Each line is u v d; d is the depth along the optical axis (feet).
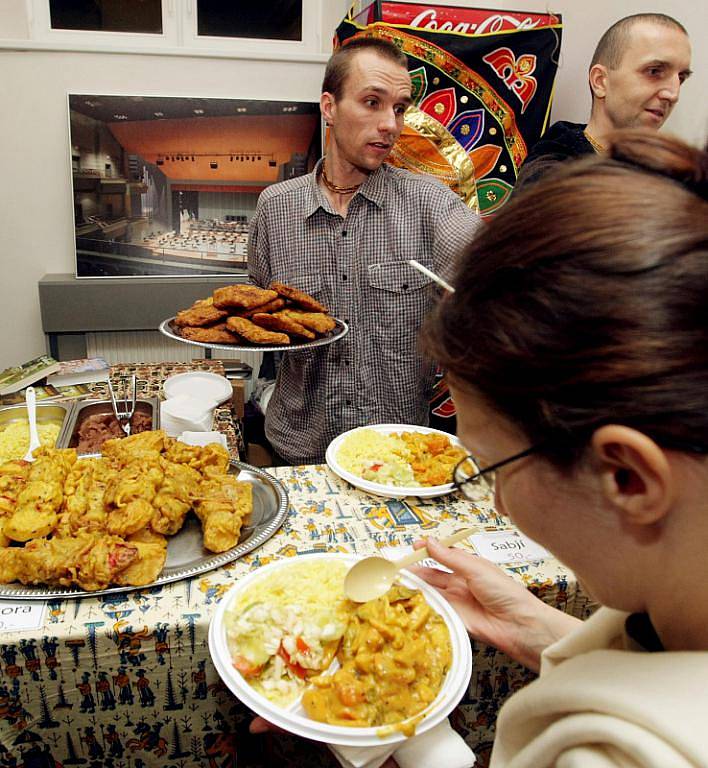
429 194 5.99
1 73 9.46
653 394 1.05
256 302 5.15
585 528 1.27
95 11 10.15
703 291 1.05
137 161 10.00
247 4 10.55
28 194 9.96
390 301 6.08
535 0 9.80
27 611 2.94
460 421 1.40
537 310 1.13
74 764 3.10
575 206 1.14
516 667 3.23
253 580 3.08
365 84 5.43
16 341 10.52
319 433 6.36
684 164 1.21
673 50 6.22
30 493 3.50
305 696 2.48
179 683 3.02
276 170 10.44
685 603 1.25
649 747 1.03
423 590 3.02
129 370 7.12
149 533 3.42
